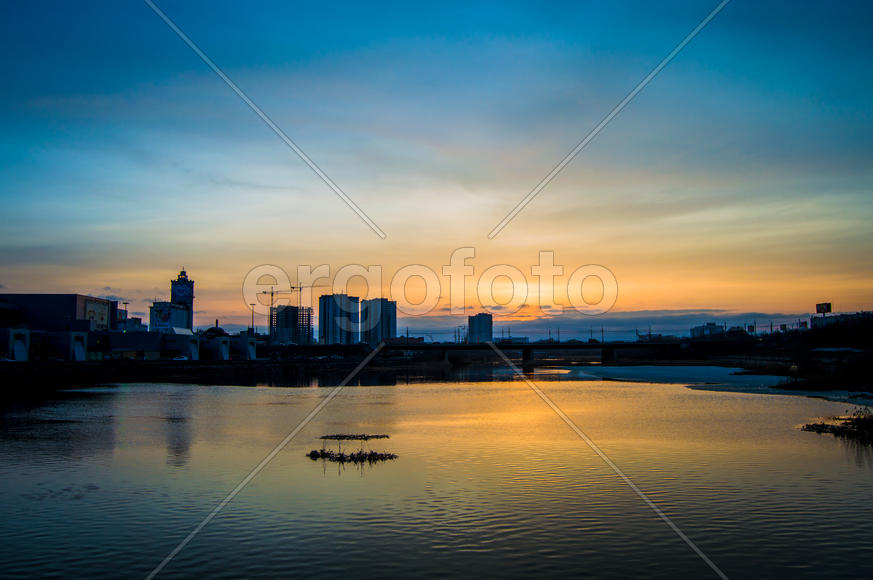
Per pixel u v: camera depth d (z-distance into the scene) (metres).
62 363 121.56
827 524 29.55
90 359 164.00
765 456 45.06
